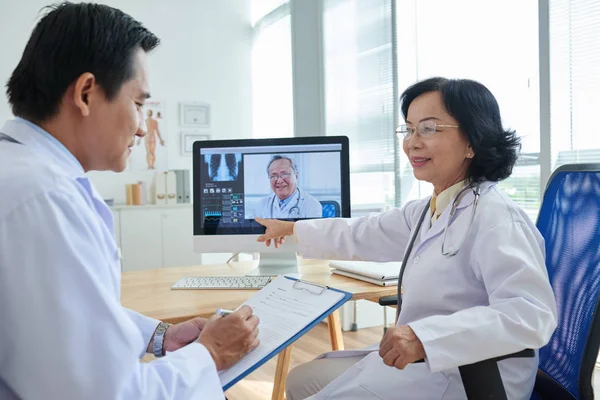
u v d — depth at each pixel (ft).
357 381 3.78
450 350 3.00
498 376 3.12
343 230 5.24
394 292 4.83
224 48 17.24
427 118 3.89
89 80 2.56
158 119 15.98
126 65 2.67
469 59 10.61
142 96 2.83
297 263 6.03
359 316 11.69
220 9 17.12
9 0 13.99
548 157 8.91
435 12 11.34
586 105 8.36
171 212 14.75
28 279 2.13
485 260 3.43
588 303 3.50
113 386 2.23
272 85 16.79
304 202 5.87
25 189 2.23
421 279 3.76
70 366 2.15
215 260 16.03
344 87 13.73
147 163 15.78
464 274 3.64
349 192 5.84
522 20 9.48
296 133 14.29
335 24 13.87
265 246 5.85
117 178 15.37
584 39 8.34
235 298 4.66
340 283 5.11
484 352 3.03
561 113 8.75
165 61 16.15
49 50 2.52
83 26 2.54
